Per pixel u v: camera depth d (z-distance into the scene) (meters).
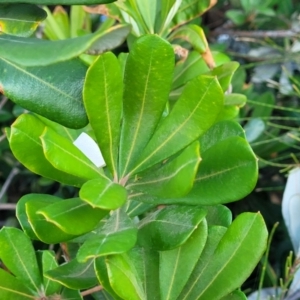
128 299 0.21
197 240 0.24
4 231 0.26
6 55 0.18
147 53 0.21
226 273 0.23
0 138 0.47
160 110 0.22
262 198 0.51
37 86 0.22
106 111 0.21
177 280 0.24
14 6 0.24
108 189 0.20
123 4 0.31
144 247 0.23
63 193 0.51
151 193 0.22
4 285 0.26
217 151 0.21
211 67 0.34
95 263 0.22
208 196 0.21
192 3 0.35
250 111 0.54
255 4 0.51
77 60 0.23
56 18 0.47
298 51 0.52
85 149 0.26
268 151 0.47
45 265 0.26
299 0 0.60
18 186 0.58
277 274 0.43
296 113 0.52
